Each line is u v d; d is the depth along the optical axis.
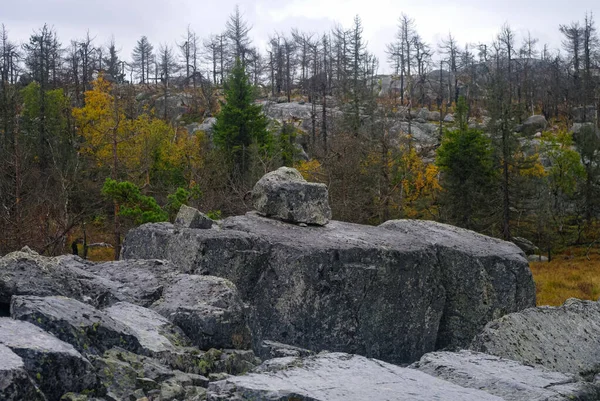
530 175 47.66
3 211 24.33
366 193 33.84
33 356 5.11
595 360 10.11
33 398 4.75
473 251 12.80
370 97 55.78
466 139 41.75
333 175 33.09
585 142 50.09
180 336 7.32
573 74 102.81
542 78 103.19
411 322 11.85
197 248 10.74
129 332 6.48
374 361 6.17
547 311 10.88
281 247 11.12
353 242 11.73
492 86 64.62
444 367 6.56
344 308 11.09
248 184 32.81
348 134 41.94
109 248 31.34
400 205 35.06
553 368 9.56
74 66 86.50
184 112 86.06
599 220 47.81
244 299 10.92
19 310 6.00
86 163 40.31
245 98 50.03
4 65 83.25
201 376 6.40
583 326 10.95
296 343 10.80
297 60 112.25
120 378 5.78
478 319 12.52
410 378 5.66
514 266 12.96
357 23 99.62
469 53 116.00
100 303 7.98
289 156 50.59
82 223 28.06
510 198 41.31
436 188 43.59
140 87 101.88
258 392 4.85
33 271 7.53
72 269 8.83
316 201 12.83
